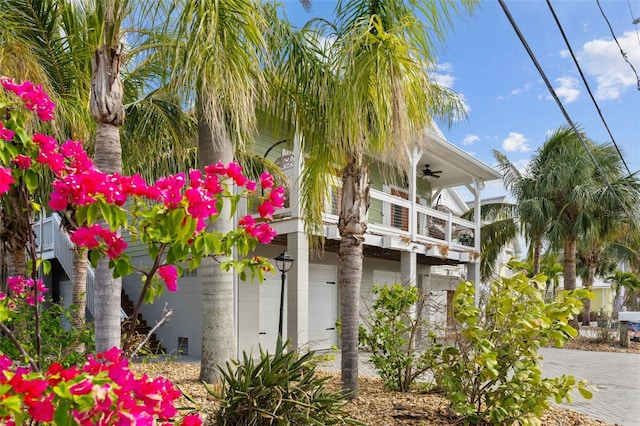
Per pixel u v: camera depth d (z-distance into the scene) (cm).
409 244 1204
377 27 525
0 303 230
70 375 165
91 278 1020
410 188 1259
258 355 1075
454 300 507
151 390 168
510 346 474
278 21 598
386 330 673
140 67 702
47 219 1268
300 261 977
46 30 601
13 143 233
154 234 232
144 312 1199
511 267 515
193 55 429
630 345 1538
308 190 696
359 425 395
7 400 140
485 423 491
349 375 606
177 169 833
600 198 1596
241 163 859
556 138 1681
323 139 647
